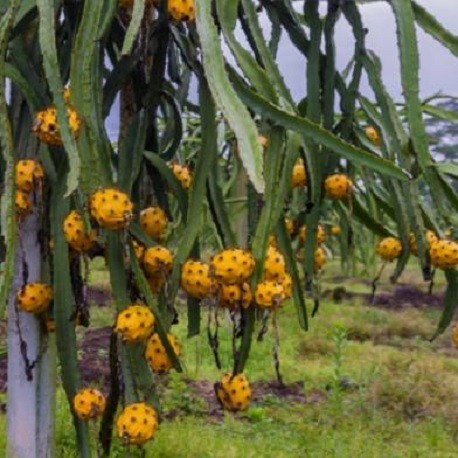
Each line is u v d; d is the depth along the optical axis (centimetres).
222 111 181
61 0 251
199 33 188
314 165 262
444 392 686
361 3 268
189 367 742
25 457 310
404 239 277
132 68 252
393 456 527
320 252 291
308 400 688
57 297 252
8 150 198
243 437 553
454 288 288
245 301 220
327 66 279
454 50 245
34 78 257
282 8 273
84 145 211
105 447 268
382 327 1035
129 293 241
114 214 207
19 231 278
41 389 312
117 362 239
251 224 256
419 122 241
